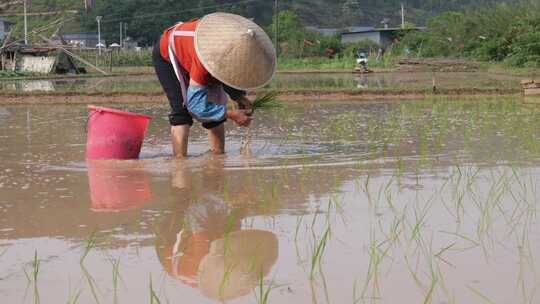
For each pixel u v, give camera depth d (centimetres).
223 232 420
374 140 842
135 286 330
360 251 377
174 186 566
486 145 771
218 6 8819
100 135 712
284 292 319
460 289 319
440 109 1277
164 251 384
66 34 8038
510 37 3534
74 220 455
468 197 506
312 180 583
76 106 1504
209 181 587
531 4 3700
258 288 325
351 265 354
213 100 702
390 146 784
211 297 315
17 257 377
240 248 387
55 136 923
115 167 666
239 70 657
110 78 3181
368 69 3466
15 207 493
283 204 493
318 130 964
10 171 646
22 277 345
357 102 1509
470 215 452
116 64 5256
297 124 1048
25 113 1304
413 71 3497
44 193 543
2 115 1255
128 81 2805
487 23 3981
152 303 305
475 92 1662
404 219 445
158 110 1389
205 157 727
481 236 402
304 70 3816
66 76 3372
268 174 617
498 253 370
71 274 348
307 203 496
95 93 1689
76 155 747
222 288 326
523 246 382
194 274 346
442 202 491
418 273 341
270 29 6394
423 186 548
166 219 454
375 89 1678
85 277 344
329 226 403
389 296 312
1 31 5969
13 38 4081
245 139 876
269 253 377
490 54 3634
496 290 317
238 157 724
